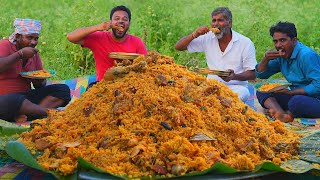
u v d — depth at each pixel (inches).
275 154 73.3
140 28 159.0
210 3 185.6
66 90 104.4
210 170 63.9
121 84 77.4
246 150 71.4
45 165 66.3
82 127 74.4
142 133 70.0
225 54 110.9
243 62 110.7
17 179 68.1
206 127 72.7
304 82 104.2
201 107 74.9
